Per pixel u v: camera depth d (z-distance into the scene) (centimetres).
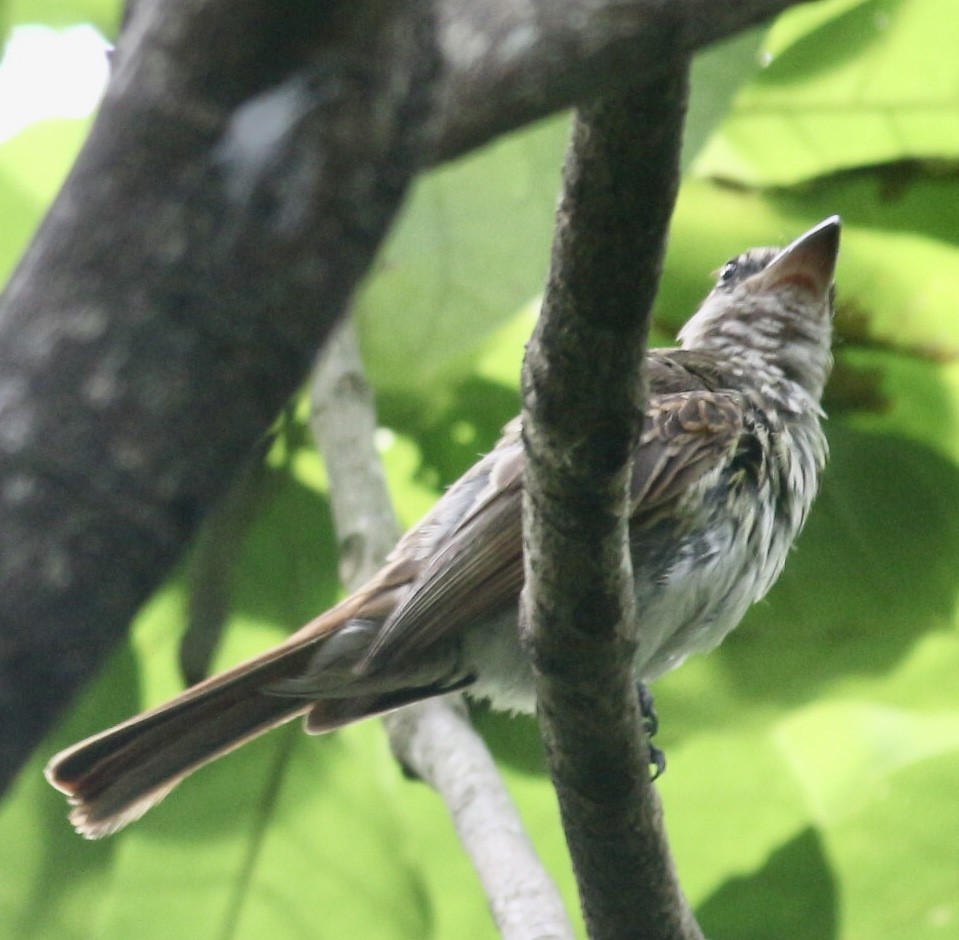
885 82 1215
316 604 1230
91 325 286
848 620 1251
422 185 1116
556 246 566
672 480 938
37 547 279
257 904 1299
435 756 966
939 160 1208
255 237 294
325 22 299
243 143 294
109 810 939
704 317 1129
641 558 942
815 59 1218
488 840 897
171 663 1213
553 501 639
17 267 292
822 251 1120
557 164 1116
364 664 911
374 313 1129
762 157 1252
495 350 1233
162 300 289
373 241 305
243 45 295
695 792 1295
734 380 1041
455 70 343
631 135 512
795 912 1236
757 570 988
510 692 959
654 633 953
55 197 301
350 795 1293
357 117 301
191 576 1095
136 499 285
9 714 275
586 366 590
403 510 1262
